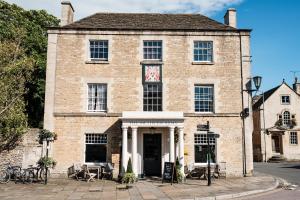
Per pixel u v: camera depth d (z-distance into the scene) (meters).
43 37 30.89
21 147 20.61
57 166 20.16
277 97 44.88
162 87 21.11
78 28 21.38
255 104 48.22
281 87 45.16
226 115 21.03
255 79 18.97
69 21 22.91
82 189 15.84
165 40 21.56
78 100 20.77
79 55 21.23
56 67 21.05
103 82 21.02
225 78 21.41
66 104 20.70
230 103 21.19
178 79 21.22
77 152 20.30
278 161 42.31
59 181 18.69
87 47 21.38
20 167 19.17
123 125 19.34
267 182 18.05
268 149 43.81
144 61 21.28
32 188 16.12
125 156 19.14
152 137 20.81
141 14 24.38
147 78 21.09
